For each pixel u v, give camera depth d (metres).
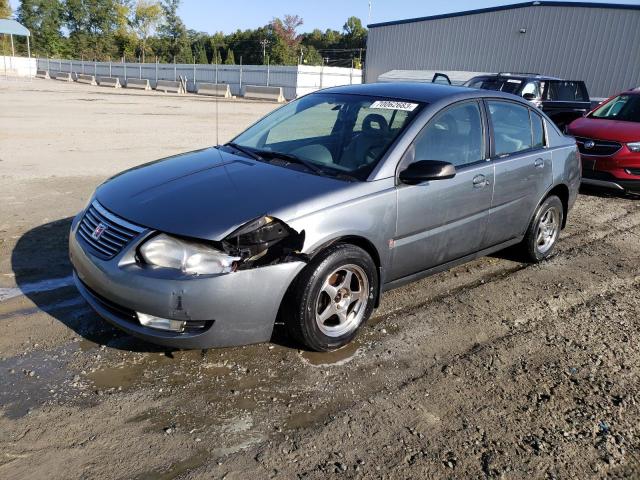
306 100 4.68
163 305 2.89
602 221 7.12
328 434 2.73
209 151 4.26
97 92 30.36
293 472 2.46
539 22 25.52
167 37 75.06
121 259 3.00
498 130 4.51
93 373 3.14
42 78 48.31
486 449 2.67
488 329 3.94
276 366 3.29
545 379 3.31
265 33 75.25
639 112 8.80
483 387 3.20
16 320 3.70
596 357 3.59
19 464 2.43
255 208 3.10
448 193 3.92
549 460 2.62
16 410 2.79
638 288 4.84
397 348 3.60
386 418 2.88
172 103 24.83
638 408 3.05
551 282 4.88
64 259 4.80
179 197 3.25
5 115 15.96
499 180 4.38
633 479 2.53
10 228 5.55
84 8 73.50
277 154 3.94
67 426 2.69
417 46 31.12
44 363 3.21
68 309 3.88
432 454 2.62
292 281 3.15
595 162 8.15
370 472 2.49
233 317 2.98
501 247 4.80
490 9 27.28
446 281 4.79
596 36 23.94
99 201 3.45
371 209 3.42
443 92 4.26
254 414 2.86
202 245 2.95
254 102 29.02
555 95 12.97
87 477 2.38
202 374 3.18
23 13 72.56
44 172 8.35
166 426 2.73
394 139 3.72
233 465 2.49
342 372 3.28
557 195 5.43
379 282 3.66
